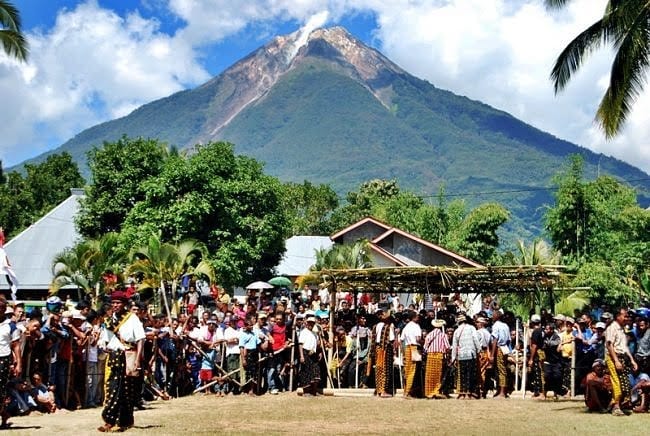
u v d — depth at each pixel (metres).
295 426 15.83
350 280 24.45
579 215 42.50
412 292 25.77
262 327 22.92
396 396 21.95
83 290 32.69
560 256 41.59
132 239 39.91
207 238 41.28
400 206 70.25
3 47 26.73
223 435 14.34
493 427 15.62
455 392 22.39
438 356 21.52
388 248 45.31
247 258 42.44
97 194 46.56
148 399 20.59
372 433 14.84
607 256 41.09
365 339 24.09
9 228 59.53
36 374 16.78
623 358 17.30
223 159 43.16
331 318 24.11
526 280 23.86
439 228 63.06
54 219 48.84
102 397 18.58
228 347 22.66
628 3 22.97
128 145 47.00
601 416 16.97
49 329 16.97
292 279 54.12
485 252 56.59
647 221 41.94
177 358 21.97
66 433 13.75
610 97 23.62
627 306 36.12
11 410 15.95
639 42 22.89
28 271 45.22
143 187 42.41
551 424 15.91
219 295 31.94
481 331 21.95
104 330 15.16
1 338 13.91
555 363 21.44
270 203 44.38
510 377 23.02
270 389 22.81
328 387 23.31
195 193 40.81
